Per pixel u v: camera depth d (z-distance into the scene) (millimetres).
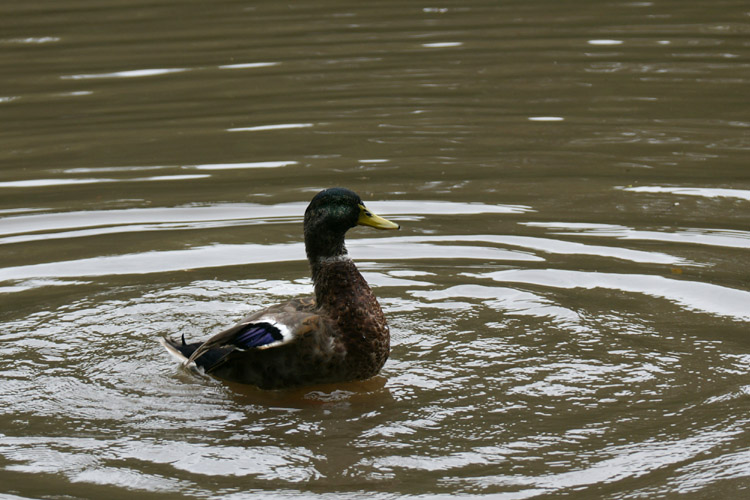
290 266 12414
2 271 12312
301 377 9375
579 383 9469
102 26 27219
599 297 11383
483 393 9336
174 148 17469
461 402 9180
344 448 8430
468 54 23516
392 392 9422
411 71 22094
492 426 8727
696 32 25234
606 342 10297
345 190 9484
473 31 25984
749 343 10203
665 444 8352
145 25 27359
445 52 23719
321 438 8602
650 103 19500
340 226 9445
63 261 12625
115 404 9289
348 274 9422
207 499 7676
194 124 18812
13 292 11727
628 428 8625
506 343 10336
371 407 9148
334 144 17484
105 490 7812
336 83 21328
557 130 18016
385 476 7957
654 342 10273
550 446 8352
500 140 17516
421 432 8656
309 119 18953
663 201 14391
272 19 27891
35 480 7969
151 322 10977
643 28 25875
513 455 8234
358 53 23828
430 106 19594
